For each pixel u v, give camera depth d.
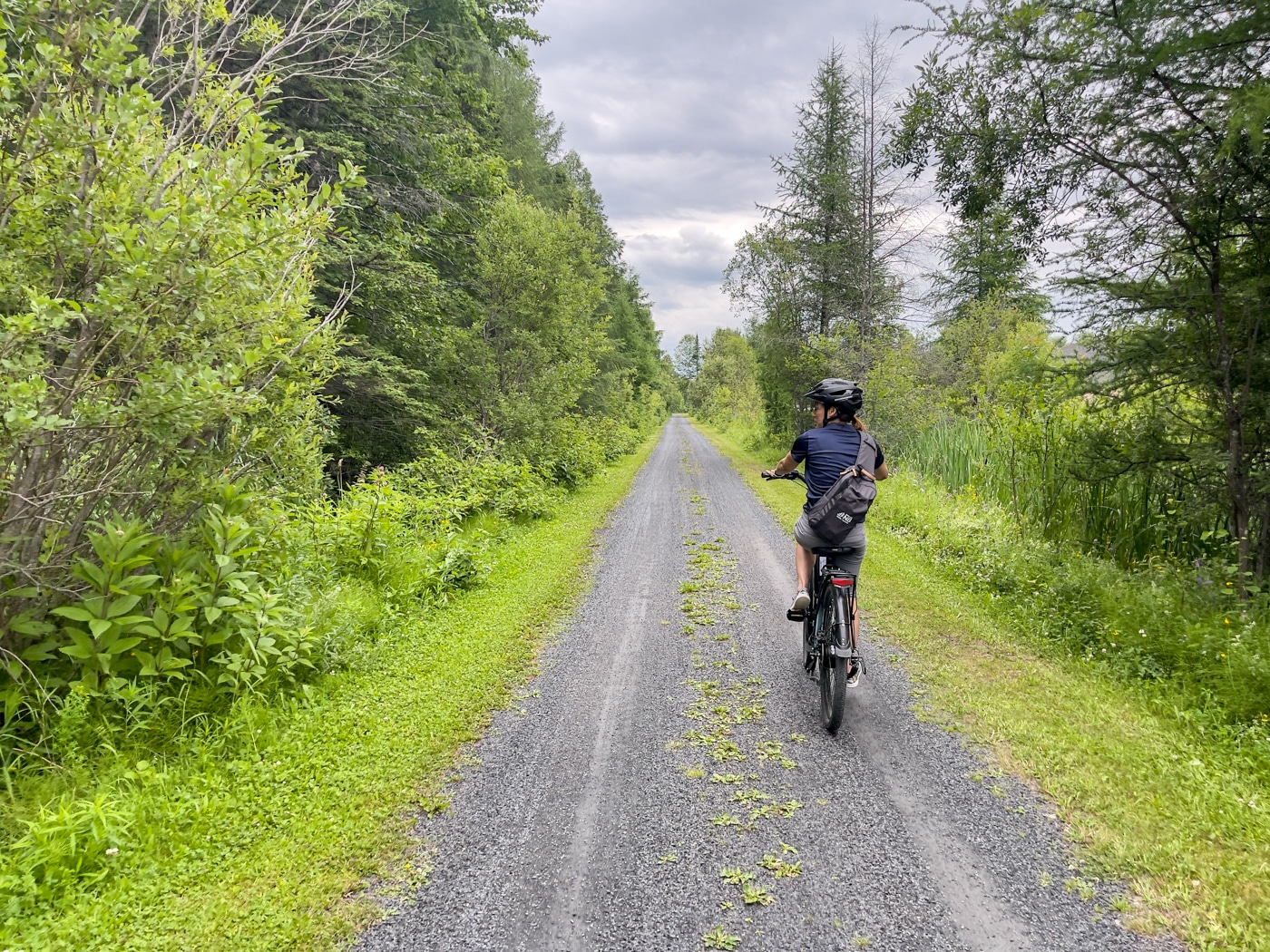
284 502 5.76
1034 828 2.94
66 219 3.61
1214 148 4.56
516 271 14.44
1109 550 6.67
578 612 6.41
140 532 3.84
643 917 2.48
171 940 2.36
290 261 4.43
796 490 15.02
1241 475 4.98
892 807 3.14
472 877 2.71
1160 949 2.24
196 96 4.28
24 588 3.36
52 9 3.53
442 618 6.08
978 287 24.66
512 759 3.68
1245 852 2.66
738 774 3.47
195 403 3.49
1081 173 5.48
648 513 12.17
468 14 12.88
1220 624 4.39
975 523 8.64
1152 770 3.30
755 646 5.36
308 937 2.39
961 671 4.71
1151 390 5.44
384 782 3.40
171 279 3.67
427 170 13.02
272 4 8.59
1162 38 4.46
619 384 32.59
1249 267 4.85
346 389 11.23
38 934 2.34
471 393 14.46
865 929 2.38
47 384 3.33
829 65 20.14
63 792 3.06
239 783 3.33
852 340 18.39
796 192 20.02
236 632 4.10
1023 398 8.07
